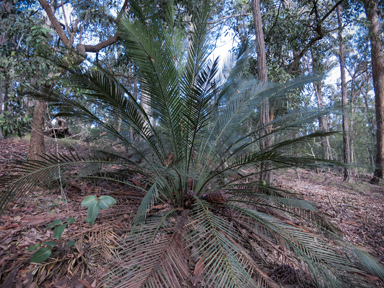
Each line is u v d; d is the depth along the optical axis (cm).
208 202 272
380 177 931
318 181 802
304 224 322
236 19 932
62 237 202
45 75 330
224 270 169
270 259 235
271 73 662
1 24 326
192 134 280
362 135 1286
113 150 381
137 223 225
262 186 296
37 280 155
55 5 541
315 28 706
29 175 198
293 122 297
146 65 224
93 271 174
